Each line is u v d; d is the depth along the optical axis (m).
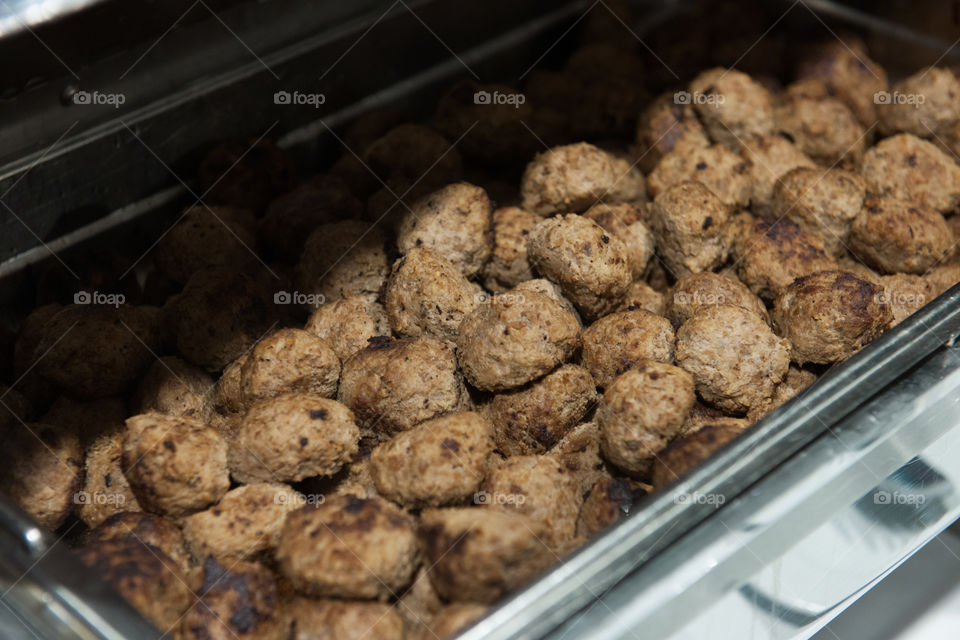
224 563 0.34
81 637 0.30
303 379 0.38
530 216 0.44
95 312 0.40
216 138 0.46
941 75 0.48
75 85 0.41
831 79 0.51
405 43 0.49
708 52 0.52
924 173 0.45
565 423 0.38
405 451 0.36
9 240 0.41
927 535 0.36
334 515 0.33
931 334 0.35
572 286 0.40
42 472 0.37
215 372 0.41
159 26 0.41
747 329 0.38
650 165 0.47
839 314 0.39
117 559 0.33
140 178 0.44
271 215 0.44
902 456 0.34
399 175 0.45
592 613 0.32
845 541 0.34
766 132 0.47
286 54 0.46
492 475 0.36
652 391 0.36
